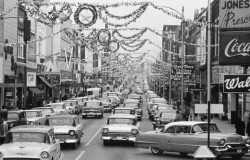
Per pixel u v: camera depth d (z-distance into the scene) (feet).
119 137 84.53
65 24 289.12
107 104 201.16
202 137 67.21
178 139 70.23
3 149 51.60
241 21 83.05
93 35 141.38
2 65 150.51
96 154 74.38
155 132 74.02
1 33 155.63
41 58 224.74
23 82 185.26
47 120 83.82
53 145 55.62
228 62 81.46
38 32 219.82
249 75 81.51
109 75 506.89
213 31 169.27
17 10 175.94
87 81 353.92
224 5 83.25
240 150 66.95
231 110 142.61
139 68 462.60
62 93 287.07
